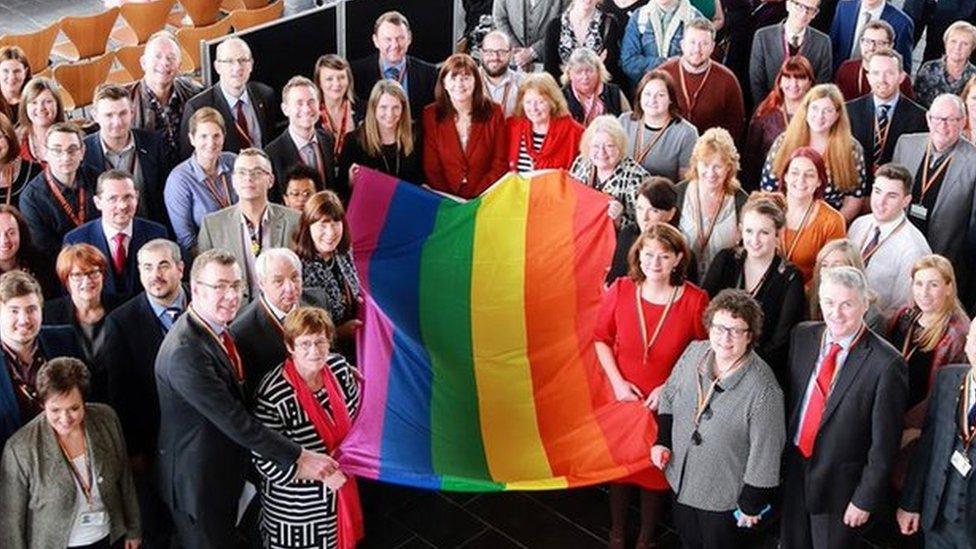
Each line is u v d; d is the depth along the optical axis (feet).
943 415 19.34
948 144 26.00
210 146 24.80
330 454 20.03
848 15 32.30
